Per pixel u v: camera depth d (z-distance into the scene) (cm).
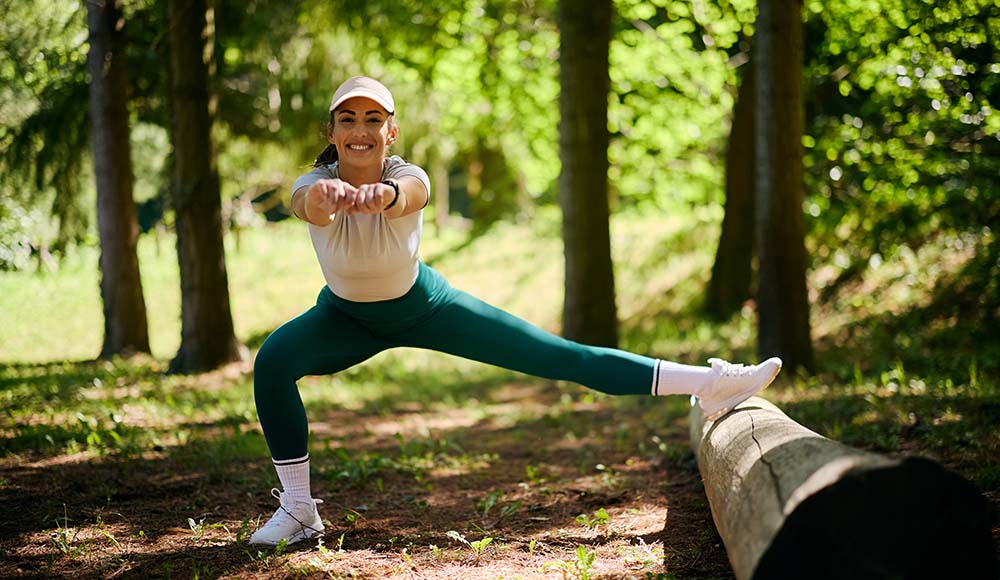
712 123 1592
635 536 433
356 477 570
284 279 1942
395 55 1477
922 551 264
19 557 402
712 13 1377
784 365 880
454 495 543
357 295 398
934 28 948
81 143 1309
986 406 621
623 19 1449
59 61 1188
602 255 1100
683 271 1631
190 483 546
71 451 615
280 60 1348
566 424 802
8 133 1224
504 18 1465
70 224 1343
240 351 1156
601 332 1098
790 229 881
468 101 1619
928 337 1078
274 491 441
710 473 394
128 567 388
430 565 391
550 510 498
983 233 1159
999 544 376
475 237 2039
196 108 1107
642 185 1698
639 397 898
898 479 263
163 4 1151
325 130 410
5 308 1822
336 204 348
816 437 338
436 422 840
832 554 266
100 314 1839
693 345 1265
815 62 1252
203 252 1119
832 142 1228
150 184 1627
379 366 1254
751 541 284
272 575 376
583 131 1088
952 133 1070
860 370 921
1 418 743
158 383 1004
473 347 423
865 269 1345
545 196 2316
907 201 1179
